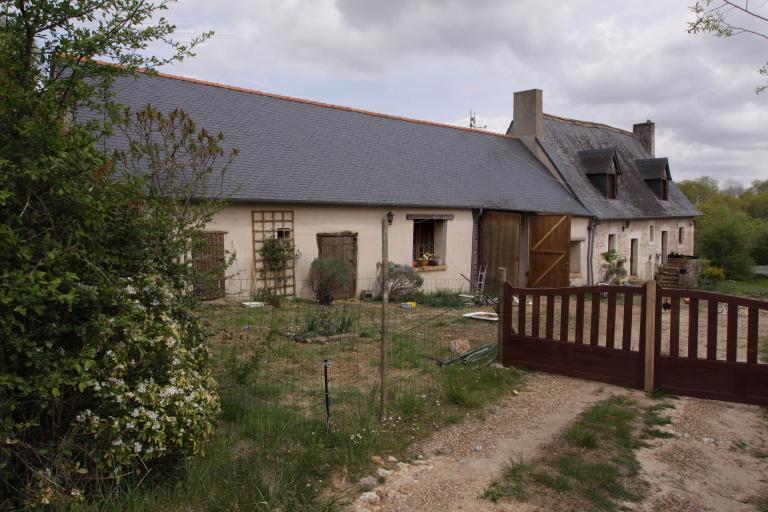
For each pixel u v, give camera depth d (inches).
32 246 125.2
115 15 150.2
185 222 197.8
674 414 229.0
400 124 772.6
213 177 475.2
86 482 135.1
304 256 531.5
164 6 158.2
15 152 124.6
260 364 269.7
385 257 209.2
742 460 188.2
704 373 246.7
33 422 122.3
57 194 131.4
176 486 144.1
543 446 194.2
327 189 549.6
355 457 172.9
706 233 1194.6
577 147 978.7
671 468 181.6
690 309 249.9
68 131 137.6
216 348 285.0
